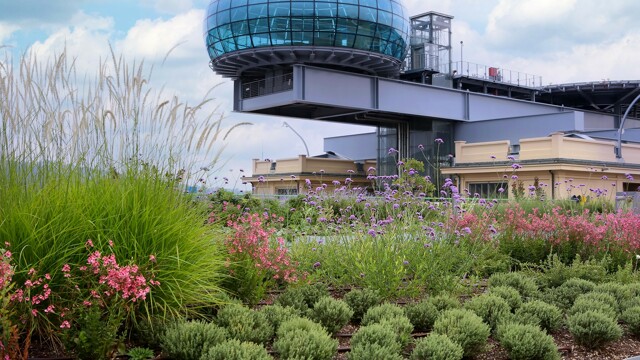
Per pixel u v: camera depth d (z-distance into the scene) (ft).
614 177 114.42
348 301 22.77
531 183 108.58
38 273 16.29
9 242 16.12
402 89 140.87
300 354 16.25
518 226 36.63
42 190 17.51
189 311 19.06
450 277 25.99
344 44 141.49
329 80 129.29
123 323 17.94
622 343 21.33
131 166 19.21
